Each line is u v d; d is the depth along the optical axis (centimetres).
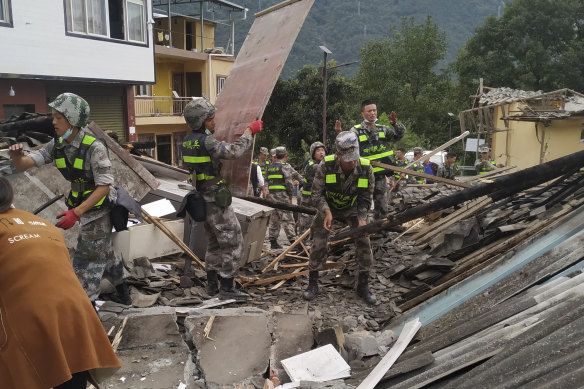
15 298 233
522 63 3600
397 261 596
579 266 380
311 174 803
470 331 350
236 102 573
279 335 398
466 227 572
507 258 446
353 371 356
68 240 485
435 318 432
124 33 1772
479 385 259
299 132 2769
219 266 486
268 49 574
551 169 416
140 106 2495
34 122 629
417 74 4112
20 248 240
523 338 286
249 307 445
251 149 517
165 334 382
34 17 1420
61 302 237
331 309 486
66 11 1523
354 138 457
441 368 305
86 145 364
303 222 809
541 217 548
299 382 328
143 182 547
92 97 1764
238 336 386
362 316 470
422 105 3878
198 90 2942
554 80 3475
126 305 432
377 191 655
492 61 3597
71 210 354
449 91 4025
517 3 3628
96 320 253
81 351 238
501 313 351
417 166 1134
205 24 3178
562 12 3516
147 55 1877
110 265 420
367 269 504
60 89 1631
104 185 366
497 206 681
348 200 496
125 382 322
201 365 348
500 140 2186
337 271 598
